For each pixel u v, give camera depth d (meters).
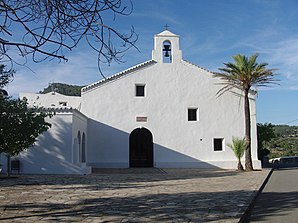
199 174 23.89
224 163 29.66
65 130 22.22
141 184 17.22
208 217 9.31
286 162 47.06
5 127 15.48
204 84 30.30
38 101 32.47
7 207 10.78
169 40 30.44
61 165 21.98
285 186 17.64
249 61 28.02
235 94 30.59
